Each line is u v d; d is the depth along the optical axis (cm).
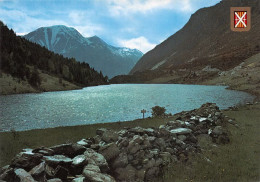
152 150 750
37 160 530
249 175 633
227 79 14925
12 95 9881
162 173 670
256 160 764
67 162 552
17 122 3238
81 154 657
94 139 852
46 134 1423
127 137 833
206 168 692
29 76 13950
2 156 844
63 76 19625
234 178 611
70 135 1388
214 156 829
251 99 5459
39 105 5741
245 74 13462
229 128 1346
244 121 1642
